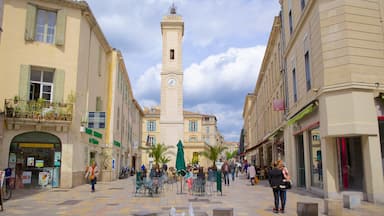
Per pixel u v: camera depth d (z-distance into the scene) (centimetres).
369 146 1225
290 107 2047
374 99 1269
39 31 1870
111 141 2733
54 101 1828
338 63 1297
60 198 1384
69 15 1947
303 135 1744
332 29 1329
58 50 1883
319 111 1392
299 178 1917
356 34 1297
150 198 1414
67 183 1806
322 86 1344
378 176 1205
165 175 2088
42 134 1786
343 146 1325
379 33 1320
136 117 4962
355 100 1246
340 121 1266
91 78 2273
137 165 4975
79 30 1972
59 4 1911
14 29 1783
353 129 1228
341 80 1280
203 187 1584
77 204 1194
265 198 1409
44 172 1770
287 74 2134
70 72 1902
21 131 1720
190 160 5741
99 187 1975
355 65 1273
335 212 894
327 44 1333
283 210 1020
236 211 1028
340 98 1277
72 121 1855
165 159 3409
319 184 1515
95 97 2402
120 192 1673
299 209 857
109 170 2662
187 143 5806
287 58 2138
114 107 2825
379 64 1296
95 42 2383
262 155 3897
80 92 1994
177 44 4066
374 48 1303
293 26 1911
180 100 3922
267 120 3366
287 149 2102
